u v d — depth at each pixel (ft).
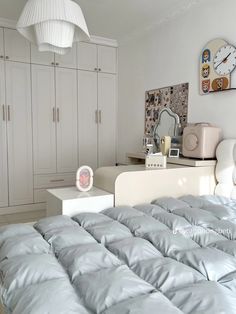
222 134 8.89
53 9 6.37
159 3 9.83
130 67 13.07
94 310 3.01
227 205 7.13
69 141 13.29
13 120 12.02
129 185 7.38
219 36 8.80
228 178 8.21
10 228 5.12
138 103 12.66
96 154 13.98
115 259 4.05
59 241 4.61
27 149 12.41
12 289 3.43
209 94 9.23
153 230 5.23
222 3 8.65
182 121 10.31
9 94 11.86
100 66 13.75
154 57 11.53
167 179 7.98
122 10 10.39
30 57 12.17
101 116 13.98
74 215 6.31
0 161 11.93
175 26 10.43
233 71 8.37
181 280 3.49
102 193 7.22
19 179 12.36
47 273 3.65
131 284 3.31
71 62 13.05
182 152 9.29
